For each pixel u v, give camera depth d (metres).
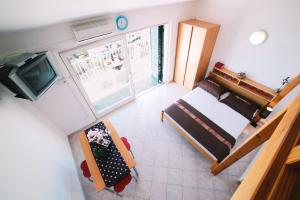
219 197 2.51
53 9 1.51
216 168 2.58
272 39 2.82
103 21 2.55
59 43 2.39
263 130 1.30
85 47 2.70
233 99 3.53
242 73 3.53
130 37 5.34
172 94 4.57
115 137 2.60
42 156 2.05
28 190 1.49
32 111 2.46
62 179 2.21
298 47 2.57
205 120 3.16
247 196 0.49
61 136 3.14
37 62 2.01
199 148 2.87
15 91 1.92
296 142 0.58
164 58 4.44
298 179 0.48
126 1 2.04
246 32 3.14
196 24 3.61
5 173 1.34
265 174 0.50
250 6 2.86
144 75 5.38
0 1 0.99
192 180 2.72
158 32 4.00
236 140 3.10
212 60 4.19
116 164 2.27
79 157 3.15
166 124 3.70
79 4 1.61
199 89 3.97
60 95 2.86
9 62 1.83
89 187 2.71
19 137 1.80
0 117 1.67
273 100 3.05
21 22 1.62
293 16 2.44
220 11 3.37
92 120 3.78
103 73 4.91
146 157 3.07
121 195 2.58
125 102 4.26
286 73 2.88
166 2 2.91
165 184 2.68
